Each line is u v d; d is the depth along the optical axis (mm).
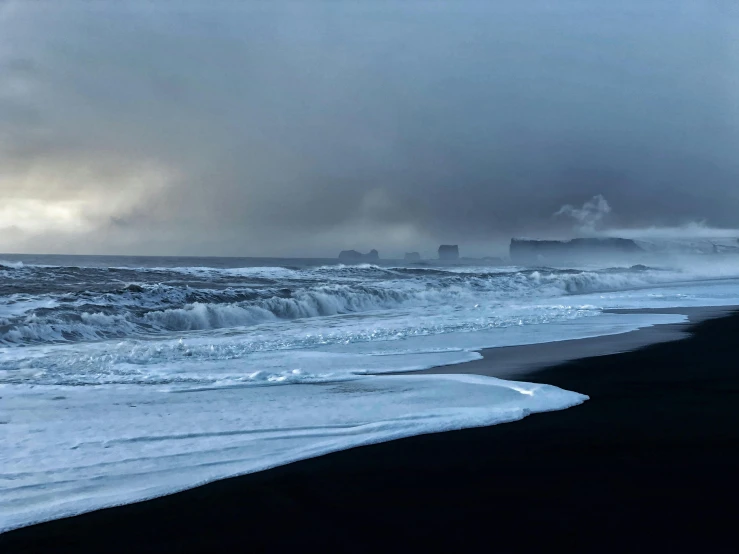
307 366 7871
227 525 3066
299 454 4191
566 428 4793
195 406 5652
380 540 2873
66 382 6727
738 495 3381
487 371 7496
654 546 2758
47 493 3516
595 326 12211
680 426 4855
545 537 2863
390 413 5348
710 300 18609
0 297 12688
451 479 3666
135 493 3502
